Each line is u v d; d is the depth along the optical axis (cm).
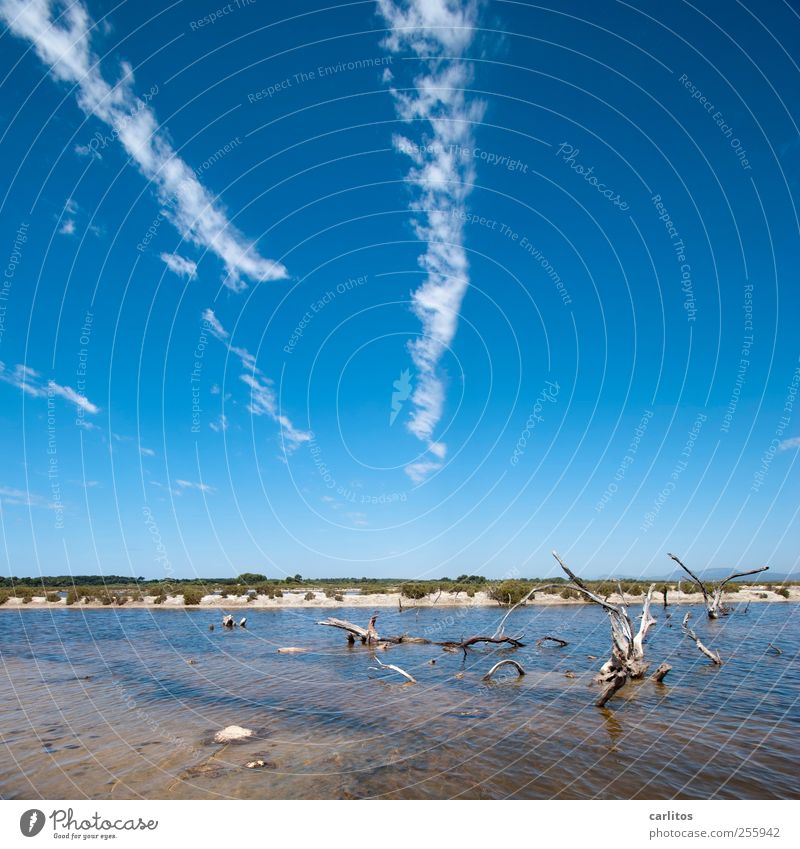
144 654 2814
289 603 6006
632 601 5412
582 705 1681
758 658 2420
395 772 1163
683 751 1263
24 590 7131
